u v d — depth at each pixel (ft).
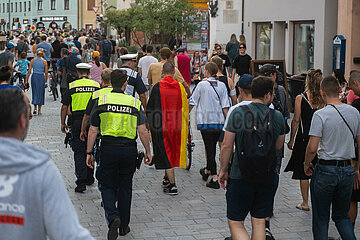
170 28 113.09
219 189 34.78
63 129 34.12
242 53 63.05
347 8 62.95
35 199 11.28
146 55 53.57
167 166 32.78
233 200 21.31
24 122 11.88
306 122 28.32
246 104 21.53
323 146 22.45
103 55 105.40
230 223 21.54
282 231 27.17
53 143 48.67
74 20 336.70
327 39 71.05
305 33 75.56
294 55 77.46
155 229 27.37
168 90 32.76
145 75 53.31
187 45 107.55
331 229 27.66
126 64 35.40
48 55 96.02
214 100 33.94
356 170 23.77
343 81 35.27
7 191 11.30
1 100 11.66
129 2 174.29
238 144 20.68
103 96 25.58
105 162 25.17
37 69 63.98
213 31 96.22
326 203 22.80
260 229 21.33
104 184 25.45
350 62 62.85
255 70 51.67
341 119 22.18
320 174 22.57
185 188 34.96
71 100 32.99
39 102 64.44
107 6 223.30
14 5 382.01
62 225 11.19
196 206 31.17
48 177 11.34
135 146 25.64
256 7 84.69
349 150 22.29
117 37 140.36
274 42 81.25
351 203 24.85
